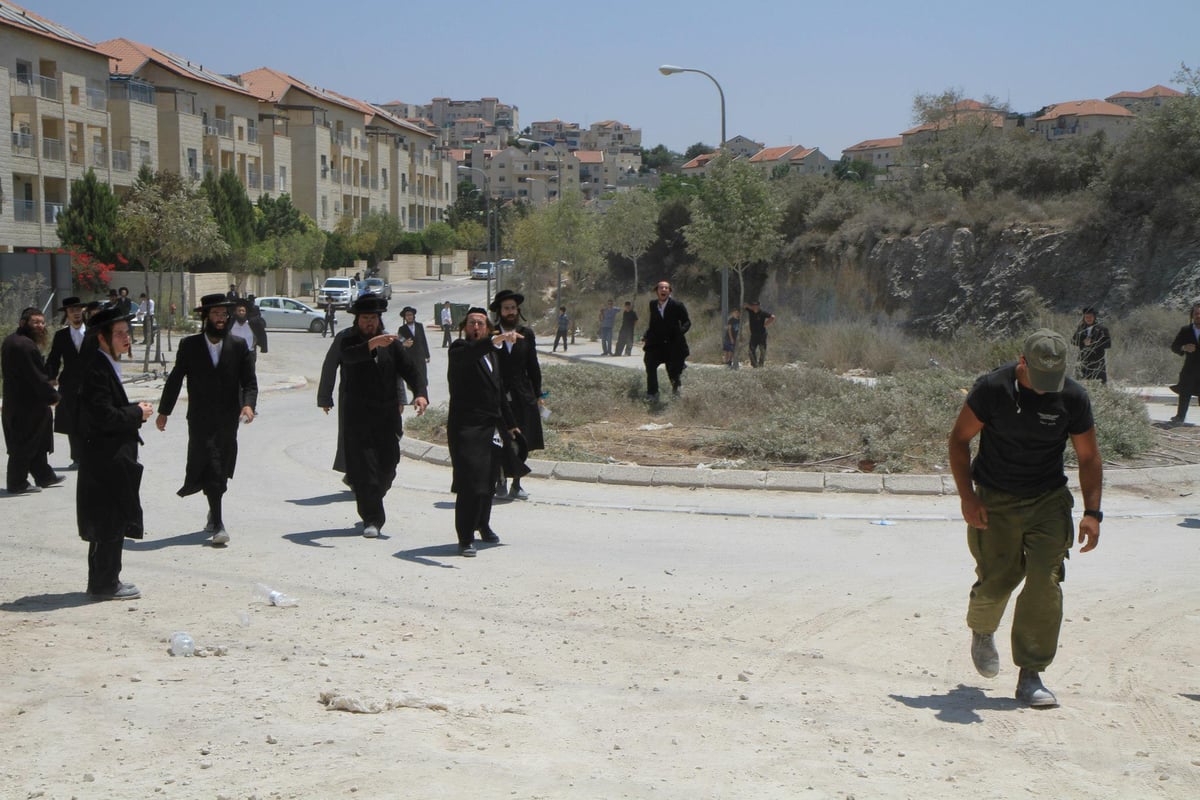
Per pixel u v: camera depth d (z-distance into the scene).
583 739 4.76
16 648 6.05
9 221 51.25
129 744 4.55
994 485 5.30
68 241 51.78
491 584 7.85
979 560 5.45
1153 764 4.60
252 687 5.38
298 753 4.45
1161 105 33.69
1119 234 32.59
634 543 9.39
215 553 8.75
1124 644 6.54
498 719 4.99
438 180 121.12
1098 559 8.82
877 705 5.37
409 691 5.36
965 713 5.26
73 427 7.22
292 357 36.56
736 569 8.45
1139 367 24.45
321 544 9.19
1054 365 4.98
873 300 39.22
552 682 5.65
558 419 15.58
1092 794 4.26
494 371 9.07
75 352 11.84
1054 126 125.50
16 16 53.91
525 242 60.44
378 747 4.52
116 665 5.74
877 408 13.95
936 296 36.66
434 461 13.83
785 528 10.06
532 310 59.34
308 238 77.75
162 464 13.57
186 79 70.00
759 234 34.91
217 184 65.81
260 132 83.38
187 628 6.55
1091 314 18.80
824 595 7.64
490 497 9.23
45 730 4.72
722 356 31.55
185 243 46.66
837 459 12.90
